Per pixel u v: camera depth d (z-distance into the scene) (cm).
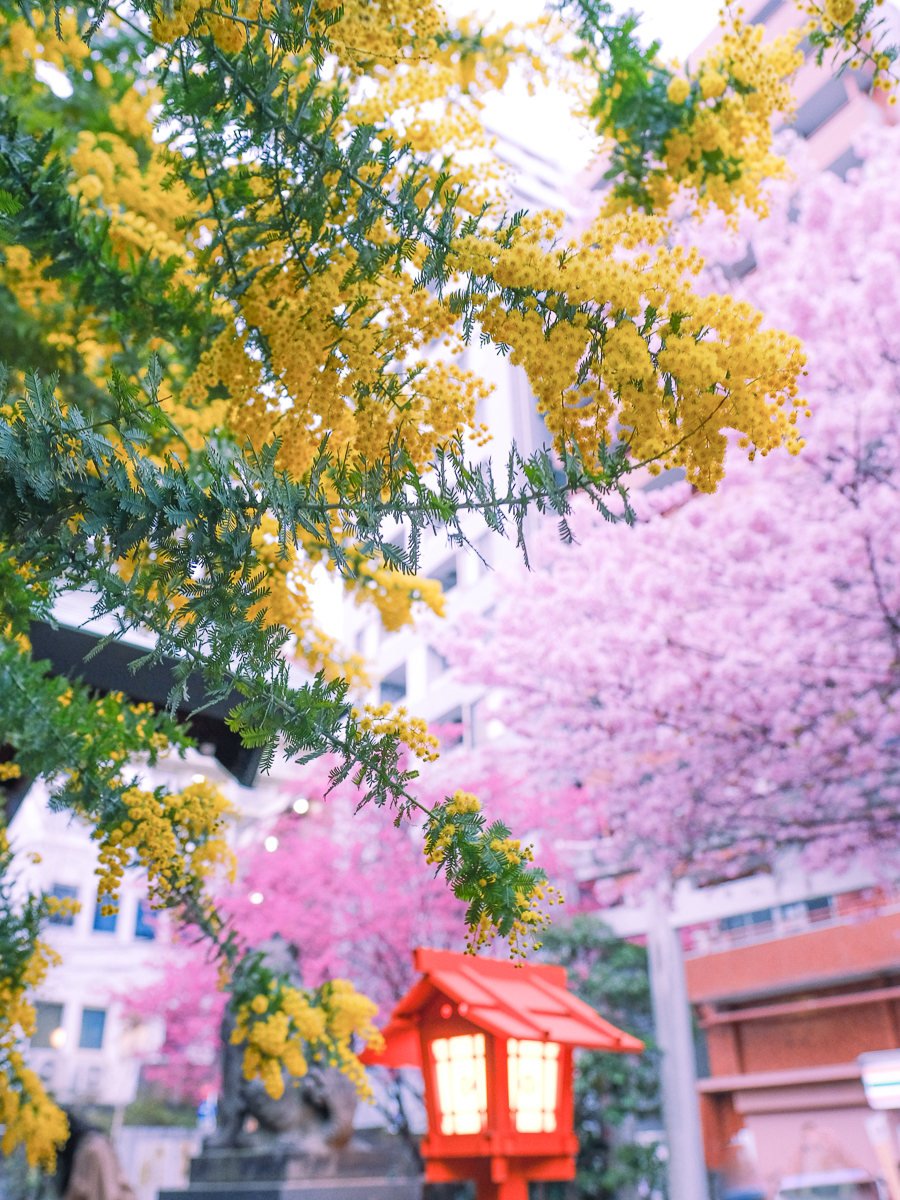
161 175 202
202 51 145
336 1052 378
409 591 257
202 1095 2050
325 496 146
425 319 147
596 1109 1091
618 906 1789
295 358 153
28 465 117
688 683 846
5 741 244
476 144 188
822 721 842
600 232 146
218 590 130
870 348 809
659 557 927
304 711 139
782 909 1878
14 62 197
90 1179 533
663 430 137
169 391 186
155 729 268
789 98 197
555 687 1001
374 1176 673
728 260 886
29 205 168
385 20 159
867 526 760
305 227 156
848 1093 1659
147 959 2247
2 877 314
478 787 1398
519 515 135
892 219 872
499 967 395
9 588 152
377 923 1348
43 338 192
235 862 285
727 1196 1744
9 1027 304
